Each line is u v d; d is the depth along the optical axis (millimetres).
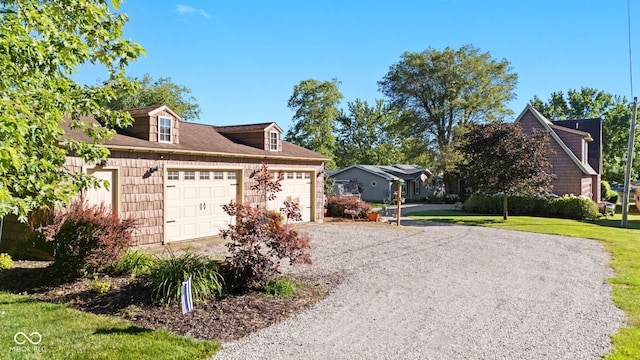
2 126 4121
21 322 5270
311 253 10852
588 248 12414
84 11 5844
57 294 6695
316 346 4883
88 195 9750
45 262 8891
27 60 5434
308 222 17578
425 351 4793
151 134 11555
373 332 5375
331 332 5352
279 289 6984
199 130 15461
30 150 5473
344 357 4598
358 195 31734
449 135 35406
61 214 7629
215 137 15172
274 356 4578
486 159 20031
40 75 5707
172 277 6328
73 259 7348
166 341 4797
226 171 13664
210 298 6418
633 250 12062
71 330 5062
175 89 38375
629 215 24484
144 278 6793
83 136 9766
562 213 22109
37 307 5930
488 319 5938
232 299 6516
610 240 14008
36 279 7543
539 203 22797
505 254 11219
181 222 12180
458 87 34094
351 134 56344
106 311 5910
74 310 5883
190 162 12336
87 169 9750
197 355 4496
